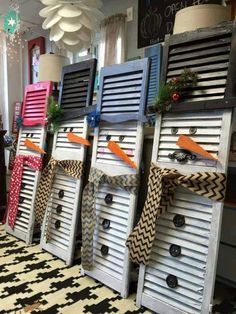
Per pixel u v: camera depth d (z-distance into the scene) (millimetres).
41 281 1690
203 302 1280
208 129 1325
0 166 2758
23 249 2125
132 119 1606
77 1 2000
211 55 1333
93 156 1822
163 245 1443
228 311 1482
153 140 1561
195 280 1318
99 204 1759
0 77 3793
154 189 1441
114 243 1656
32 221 2229
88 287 1646
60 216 2021
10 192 2465
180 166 1403
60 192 2049
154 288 1460
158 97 1445
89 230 1738
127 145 1642
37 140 2311
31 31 3615
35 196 2232
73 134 1979
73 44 2188
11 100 3811
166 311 1395
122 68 1690
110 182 1682
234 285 1636
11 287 1616
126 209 1615
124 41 2523
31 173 2320
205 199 1313
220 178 1258
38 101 2342
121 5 2584
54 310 1430
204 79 1343
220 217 1261
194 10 1570
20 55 3812
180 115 1430
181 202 1397
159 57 1966
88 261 1729
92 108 1849
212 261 1267
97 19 2209
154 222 1417
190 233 1354
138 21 2441
